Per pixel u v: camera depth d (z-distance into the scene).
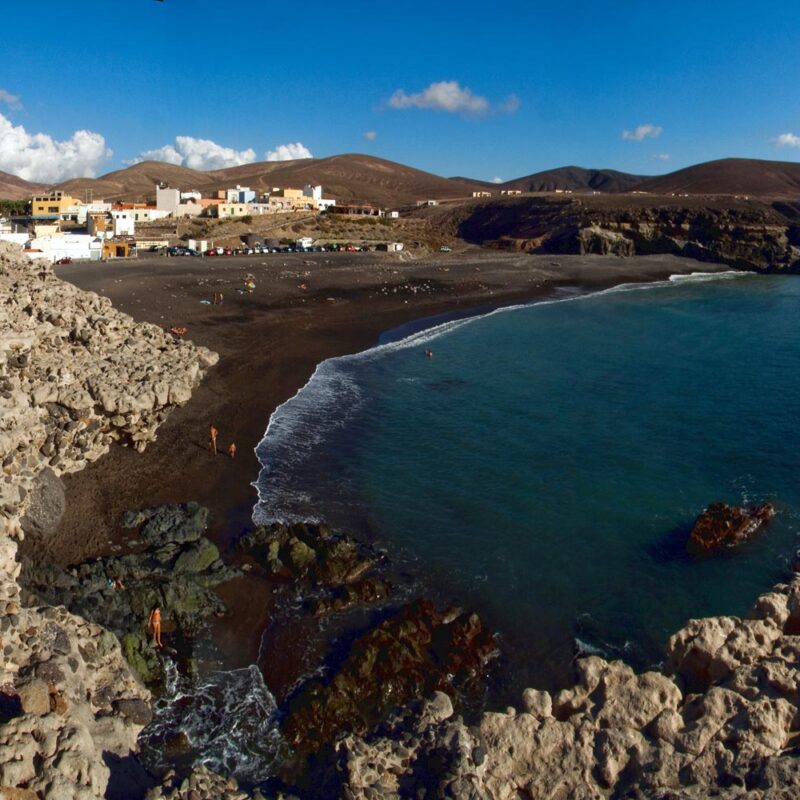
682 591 26.95
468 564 28.27
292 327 68.56
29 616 18.69
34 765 12.81
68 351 33.69
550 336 74.00
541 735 12.89
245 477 34.56
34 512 26.62
